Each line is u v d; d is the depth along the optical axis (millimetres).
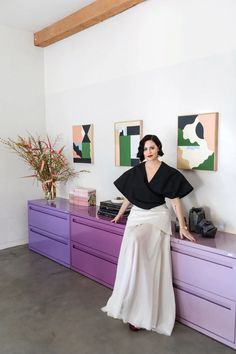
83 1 3070
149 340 2062
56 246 3375
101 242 2801
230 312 1965
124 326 2217
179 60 2592
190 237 2178
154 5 2729
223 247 2025
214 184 2451
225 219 2410
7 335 2119
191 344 2016
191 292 2166
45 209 3461
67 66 3721
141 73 2900
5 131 3758
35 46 3965
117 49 3102
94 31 3316
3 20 3508
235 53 2248
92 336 2105
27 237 4062
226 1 2264
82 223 2988
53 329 2184
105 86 3273
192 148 2533
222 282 1985
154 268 2168
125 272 2141
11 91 3777
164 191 2275
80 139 3629
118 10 2947
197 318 2146
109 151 3324
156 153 2375
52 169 3654
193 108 2527
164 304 2195
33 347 1994
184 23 2529
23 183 3953
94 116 3443
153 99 2822
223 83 2328
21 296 2643
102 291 2729
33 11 3279
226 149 2355
